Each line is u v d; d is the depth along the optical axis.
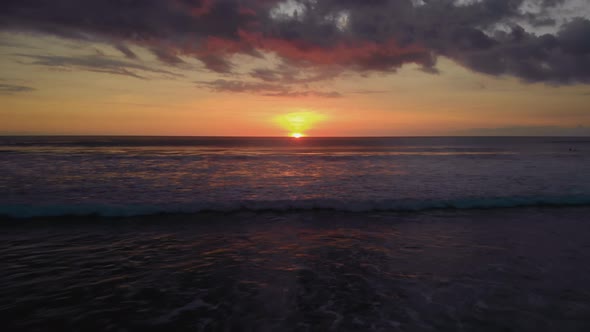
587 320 3.79
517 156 29.22
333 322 3.76
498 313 3.95
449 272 5.23
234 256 5.97
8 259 5.64
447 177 15.59
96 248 6.31
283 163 22.56
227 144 66.50
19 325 3.63
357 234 7.37
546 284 4.77
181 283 4.81
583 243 6.65
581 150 40.56
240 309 4.05
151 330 3.57
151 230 7.59
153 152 34.50
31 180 13.62
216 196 11.26
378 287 4.70
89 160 23.00
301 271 5.29
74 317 3.83
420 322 3.76
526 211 9.50
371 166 20.58
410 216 9.02
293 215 9.09
